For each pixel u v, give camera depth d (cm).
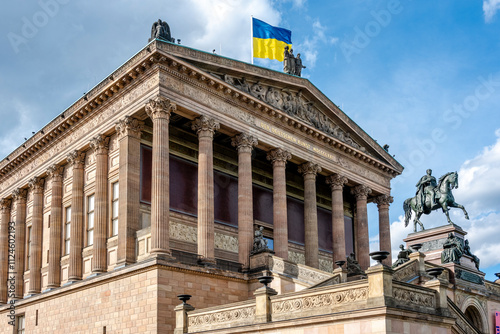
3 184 7531
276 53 6881
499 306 5631
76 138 6181
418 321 3116
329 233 7888
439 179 6050
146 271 4822
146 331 4666
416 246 4784
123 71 5497
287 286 5047
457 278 5228
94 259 5506
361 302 3069
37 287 6538
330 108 7062
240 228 5741
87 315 5322
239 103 5953
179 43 5634
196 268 4984
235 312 3678
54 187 6438
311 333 3181
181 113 5506
